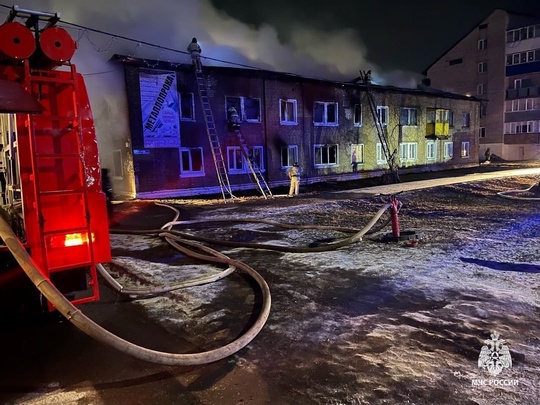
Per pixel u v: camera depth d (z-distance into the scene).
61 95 3.99
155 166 17.88
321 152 25.23
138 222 11.45
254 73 21.45
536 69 44.09
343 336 3.80
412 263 6.22
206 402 2.87
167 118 18.08
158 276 6.01
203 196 18.67
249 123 21.48
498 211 11.44
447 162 34.69
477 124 37.72
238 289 5.30
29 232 3.82
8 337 4.01
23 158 3.80
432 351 3.45
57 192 3.83
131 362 3.48
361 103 27.30
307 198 16.08
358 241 7.90
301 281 5.53
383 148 27.92
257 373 3.22
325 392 2.92
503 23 45.69
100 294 5.24
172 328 4.15
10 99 3.21
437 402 2.76
